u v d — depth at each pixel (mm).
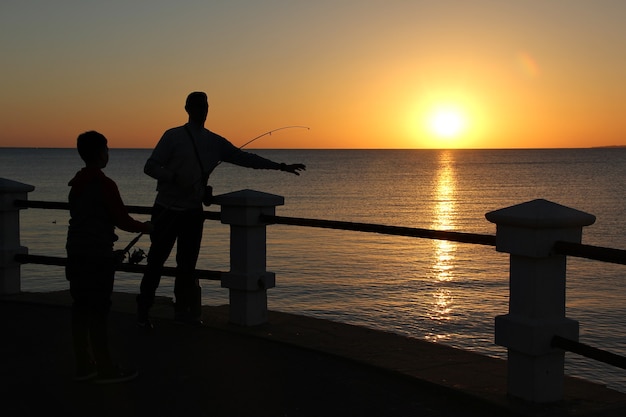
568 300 24203
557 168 197125
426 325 19781
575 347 3729
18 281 7141
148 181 116938
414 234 4711
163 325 5875
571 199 79125
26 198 7160
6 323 5910
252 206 5652
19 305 6645
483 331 19047
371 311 21719
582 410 3830
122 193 87250
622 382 14586
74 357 4926
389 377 4512
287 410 3898
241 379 4445
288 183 122000
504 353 16719
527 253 3844
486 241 4219
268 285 5797
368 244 39531
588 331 19750
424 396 4168
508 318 4008
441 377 4375
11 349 5117
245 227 5723
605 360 3572
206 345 5262
